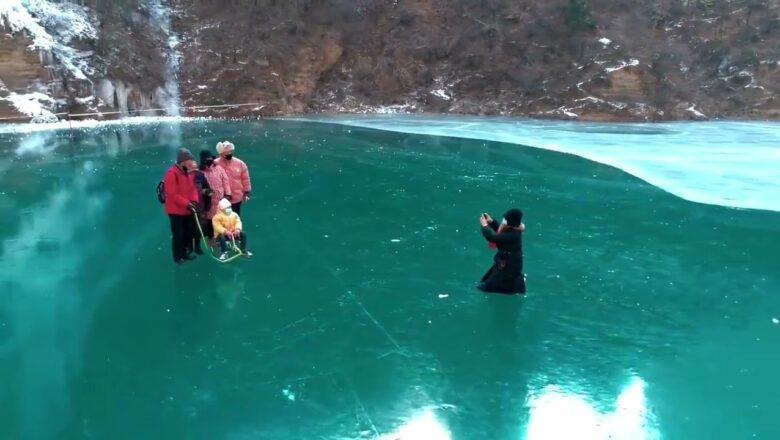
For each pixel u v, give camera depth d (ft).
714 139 66.33
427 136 67.97
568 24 97.04
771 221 33.12
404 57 102.12
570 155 55.72
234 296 21.35
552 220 33.09
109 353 17.02
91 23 81.82
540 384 15.80
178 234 23.82
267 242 27.78
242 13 98.17
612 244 28.76
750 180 44.11
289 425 13.73
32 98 70.64
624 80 89.81
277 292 21.80
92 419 13.79
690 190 40.88
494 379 16.01
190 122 79.10
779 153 56.08
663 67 93.15
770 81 93.66
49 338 17.88
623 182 43.62
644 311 20.85
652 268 25.38
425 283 23.00
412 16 104.68
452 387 15.57
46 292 21.44
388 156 53.78
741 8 101.60
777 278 24.29
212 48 92.89
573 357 17.35
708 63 97.86
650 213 34.83
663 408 14.75
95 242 27.45
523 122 83.30
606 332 19.10
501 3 104.12
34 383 15.30
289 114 91.66
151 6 94.17
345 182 42.16
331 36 100.42
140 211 33.19
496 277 21.94
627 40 96.73
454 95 98.58
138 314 19.69
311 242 27.94
